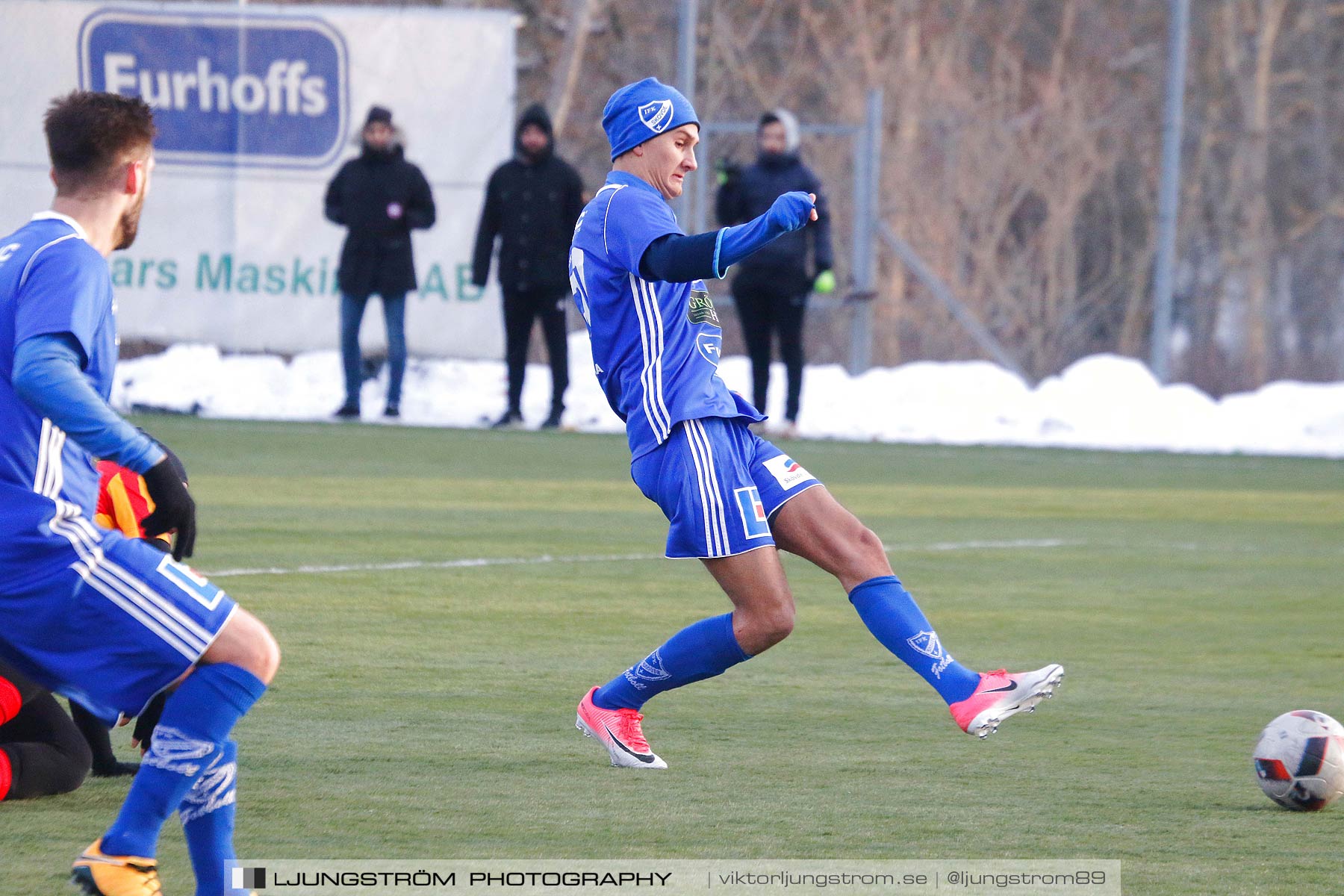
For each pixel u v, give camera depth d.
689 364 16.14
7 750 14.30
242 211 60.22
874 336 87.31
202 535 32.00
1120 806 15.05
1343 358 85.50
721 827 14.08
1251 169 92.56
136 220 12.59
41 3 58.53
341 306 58.06
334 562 29.39
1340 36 95.19
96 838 13.31
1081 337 90.94
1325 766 14.76
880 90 66.31
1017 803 15.09
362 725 17.72
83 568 11.44
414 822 14.02
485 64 60.22
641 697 16.27
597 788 15.36
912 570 31.06
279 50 59.84
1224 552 34.94
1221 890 12.55
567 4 89.19
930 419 63.28
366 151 56.72
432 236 60.31
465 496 40.12
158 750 11.40
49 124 12.29
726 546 15.83
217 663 11.58
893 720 18.73
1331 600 28.78
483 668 21.08
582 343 69.50
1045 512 40.91
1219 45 94.75
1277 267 91.06
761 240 14.95
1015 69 92.19
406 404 62.81
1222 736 18.23
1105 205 91.69
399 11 60.06
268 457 46.84
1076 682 21.34
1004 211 90.12
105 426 11.39
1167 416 63.81
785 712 19.09
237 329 60.44
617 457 49.88
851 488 44.28
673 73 90.94
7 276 11.69
